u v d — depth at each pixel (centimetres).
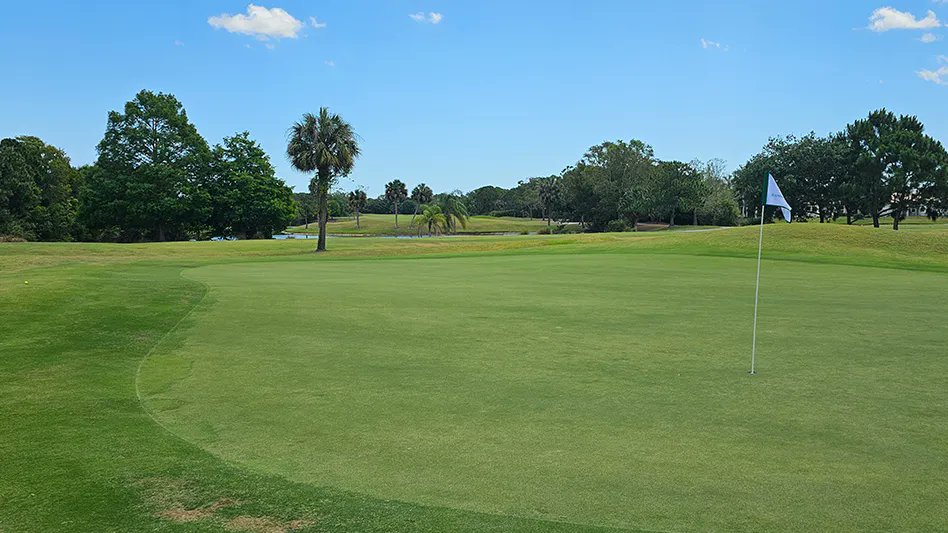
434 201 14475
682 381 903
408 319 1378
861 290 1938
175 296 1606
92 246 4391
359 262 3114
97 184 6888
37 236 7188
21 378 896
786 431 702
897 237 3594
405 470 589
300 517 484
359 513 492
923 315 1466
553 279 2203
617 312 1487
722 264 2817
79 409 761
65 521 476
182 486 540
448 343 1145
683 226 10450
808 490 549
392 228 11906
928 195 7106
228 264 2938
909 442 670
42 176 7488
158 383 887
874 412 769
